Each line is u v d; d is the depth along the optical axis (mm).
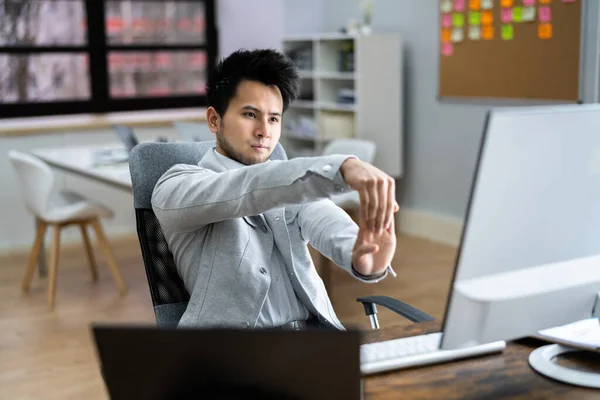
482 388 1228
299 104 6117
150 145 1751
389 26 5801
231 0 6500
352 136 5602
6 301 4312
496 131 1094
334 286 4395
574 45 4402
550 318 1241
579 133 1179
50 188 4230
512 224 1146
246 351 945
